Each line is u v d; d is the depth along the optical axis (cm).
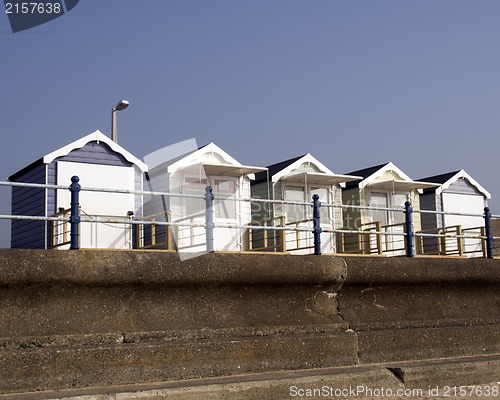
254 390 871
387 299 1124
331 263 1054
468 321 1184
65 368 811
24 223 1797
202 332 931
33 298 842
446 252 1952
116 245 1736
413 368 1006
